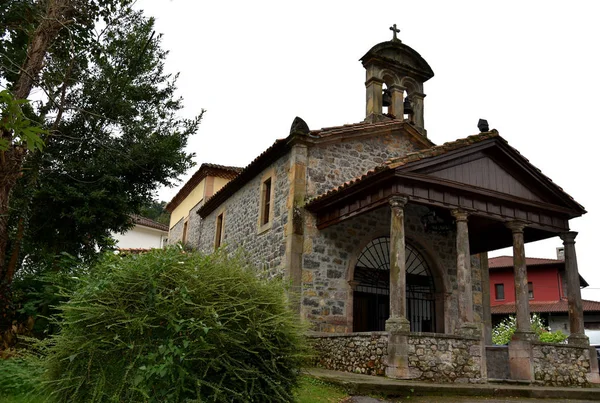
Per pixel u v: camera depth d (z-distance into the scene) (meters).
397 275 8.47
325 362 9.53
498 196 9.91
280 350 4.20
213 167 19.50
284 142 11.71
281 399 4.03
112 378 3.73
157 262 4.04
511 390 7.67
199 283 3.98
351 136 12.10
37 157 8.46
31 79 6.23
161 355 3.68
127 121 10.05
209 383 3.64
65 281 6.93
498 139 10.12
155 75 10.74
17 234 8.50
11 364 5.49
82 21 8.44
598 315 26.53
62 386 3.81
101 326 3.83
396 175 8.79
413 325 11.95
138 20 10.49
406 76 13.94
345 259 11.13
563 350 9.57
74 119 9.58
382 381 7.20
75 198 9.16
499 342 20.64
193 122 10.94
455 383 7.92
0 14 8.11
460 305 9.00
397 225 8.74
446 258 12.56
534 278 28.09
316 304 10.51
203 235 18.34
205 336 3.78
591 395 8.13
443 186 9.33
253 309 4.11
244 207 14.29
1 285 7.13
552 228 10.75
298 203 11.03
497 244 12.46
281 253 11.15
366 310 11.51
